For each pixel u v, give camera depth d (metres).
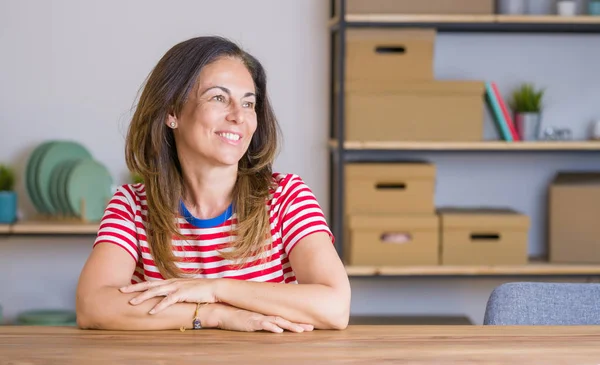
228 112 1.75
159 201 1.83
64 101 3.79
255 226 1.81
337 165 3.54
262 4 3.77
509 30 3.67
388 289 3.88
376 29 3.47
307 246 1.79
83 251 3.88
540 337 1.42
